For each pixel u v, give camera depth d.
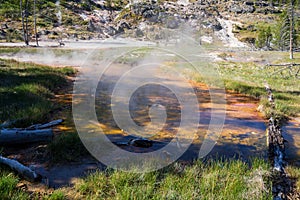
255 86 13.12
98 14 62.03
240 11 81.56
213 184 4.08
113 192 3.89
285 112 8.82
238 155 5.39
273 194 4.11
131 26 48.78
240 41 56.28
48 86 10.41
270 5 89.19
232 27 66.00
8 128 5.60
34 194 3.68
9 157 4.73
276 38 44.94
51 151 4.86
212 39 50.00
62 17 52.66
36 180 4.01
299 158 5.53
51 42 35.34
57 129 6.18
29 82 10.19
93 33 46.28
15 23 43.69
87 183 3.95
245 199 3.84
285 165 5.08
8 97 7.93
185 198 3.71
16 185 3.80
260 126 7.24
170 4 72.94
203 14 67.81
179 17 56.19
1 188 3.57
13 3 50.78
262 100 10.05
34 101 7.94
